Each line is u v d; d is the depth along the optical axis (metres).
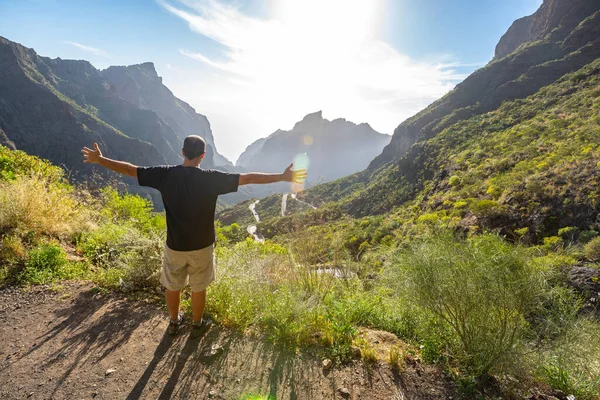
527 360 2.28
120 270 3.94
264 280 4.00
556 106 44.16
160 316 3.15
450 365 2.54
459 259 2.56
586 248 7.11
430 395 2.23
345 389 2.27
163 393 2.17
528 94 68.69
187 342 2.74
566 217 13.75
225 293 3.34
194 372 2.39
